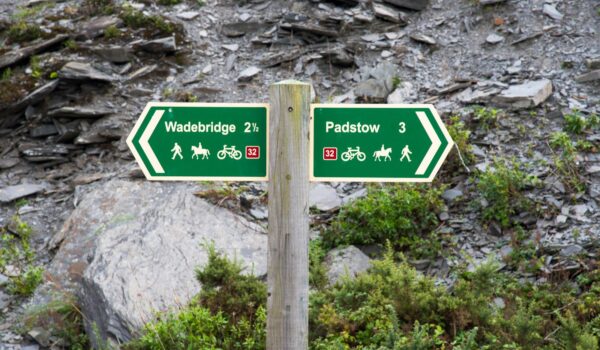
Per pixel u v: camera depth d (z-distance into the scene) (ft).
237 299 16.79
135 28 30.68
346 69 28.94
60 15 31.76
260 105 9.81
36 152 26.61
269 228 9.86
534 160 22.20
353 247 20.66
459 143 22.74
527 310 16.56
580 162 21.74
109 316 18.47
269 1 32.78
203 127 9.87
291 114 9.64
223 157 9.91
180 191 23.26
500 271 18.97
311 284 17.99
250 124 9.86
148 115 9.82
